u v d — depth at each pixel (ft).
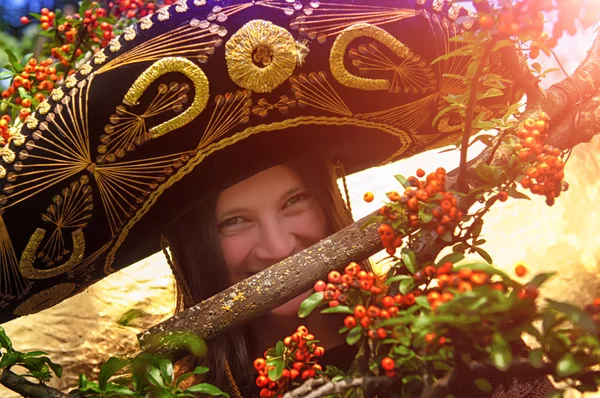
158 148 4.12
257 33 3.98
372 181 7.23
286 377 3.41
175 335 3.92
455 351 2.56
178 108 4.02
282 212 5.03
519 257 6.84
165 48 3.94
